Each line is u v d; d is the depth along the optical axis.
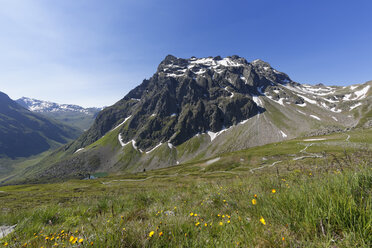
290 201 3.20
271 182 5.49
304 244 2.19
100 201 8.25
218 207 5.09
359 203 2.61
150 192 9.57
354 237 2.09
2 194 66.75
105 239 2.92
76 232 3.99
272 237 2.48
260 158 116.69
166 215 4.57
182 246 2.77
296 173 5.53
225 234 2.89
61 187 90.12
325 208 2.67
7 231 5.27
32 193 64.75
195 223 3.64
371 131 140.50
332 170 4.06
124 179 116.19
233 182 8.68
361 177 3.16
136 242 2.89
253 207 3.77
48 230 5.06
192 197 7.61
